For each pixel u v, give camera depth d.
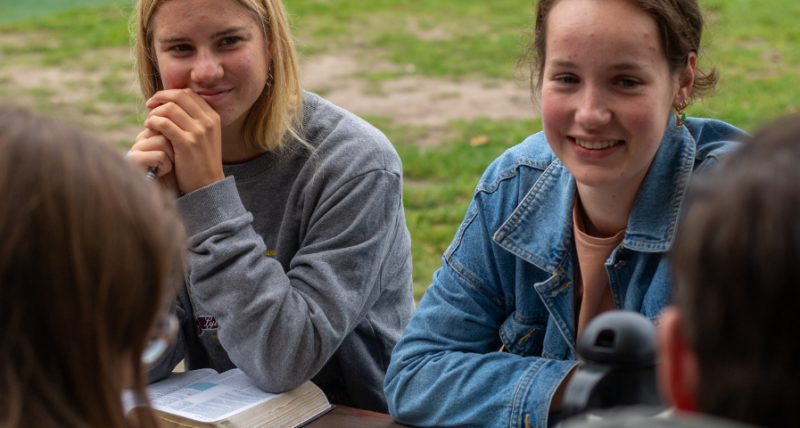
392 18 12.57
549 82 1.40
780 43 9.58
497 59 9.82
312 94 1.96
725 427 0.52
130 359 0.75
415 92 8.51
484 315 1.62
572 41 1.33
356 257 1.77
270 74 1.83
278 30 1.80
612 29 1.31
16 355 0.67
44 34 11.80
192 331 1.91
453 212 4.98
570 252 1.53
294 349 1.64
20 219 0.66
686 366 0.65
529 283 1.59
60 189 0.67
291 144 1.88
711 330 0.59
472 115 7.55
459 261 1.64
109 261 0.69
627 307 1.47
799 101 7.00
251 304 1.64
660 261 1.43
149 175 1.69
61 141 0.70
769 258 0.56
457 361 1.53
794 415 0.57
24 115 0.72
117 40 11.15
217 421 1.46
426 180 5.80
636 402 0.88
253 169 1.89
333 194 1.80
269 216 1.91
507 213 1.61
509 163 1.65
